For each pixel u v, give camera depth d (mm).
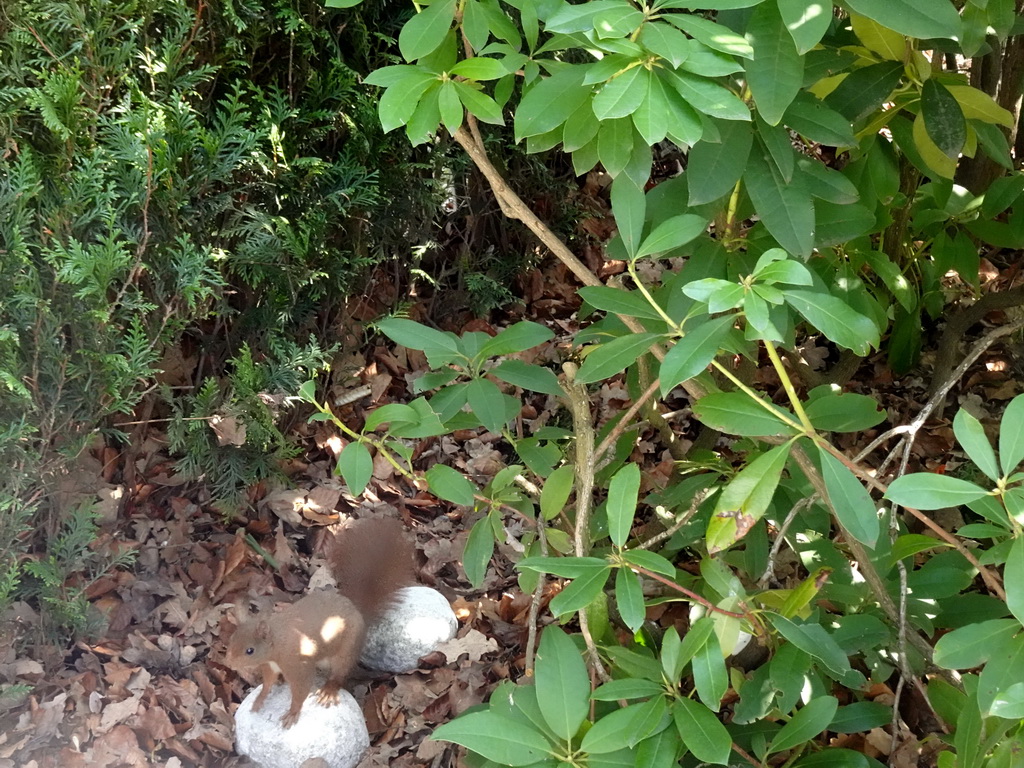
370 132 2162
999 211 1934
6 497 1650
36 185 1628
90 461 2033
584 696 1175
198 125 1819
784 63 1165
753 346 1446
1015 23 1528
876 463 2303
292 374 2059
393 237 2498
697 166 1243
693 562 2043
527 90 1255
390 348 2662
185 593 1992
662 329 1337
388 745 1798
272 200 2041
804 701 1429
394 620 1911
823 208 1414
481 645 1968
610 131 1149
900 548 1322
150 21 1836
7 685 1740
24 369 1683
